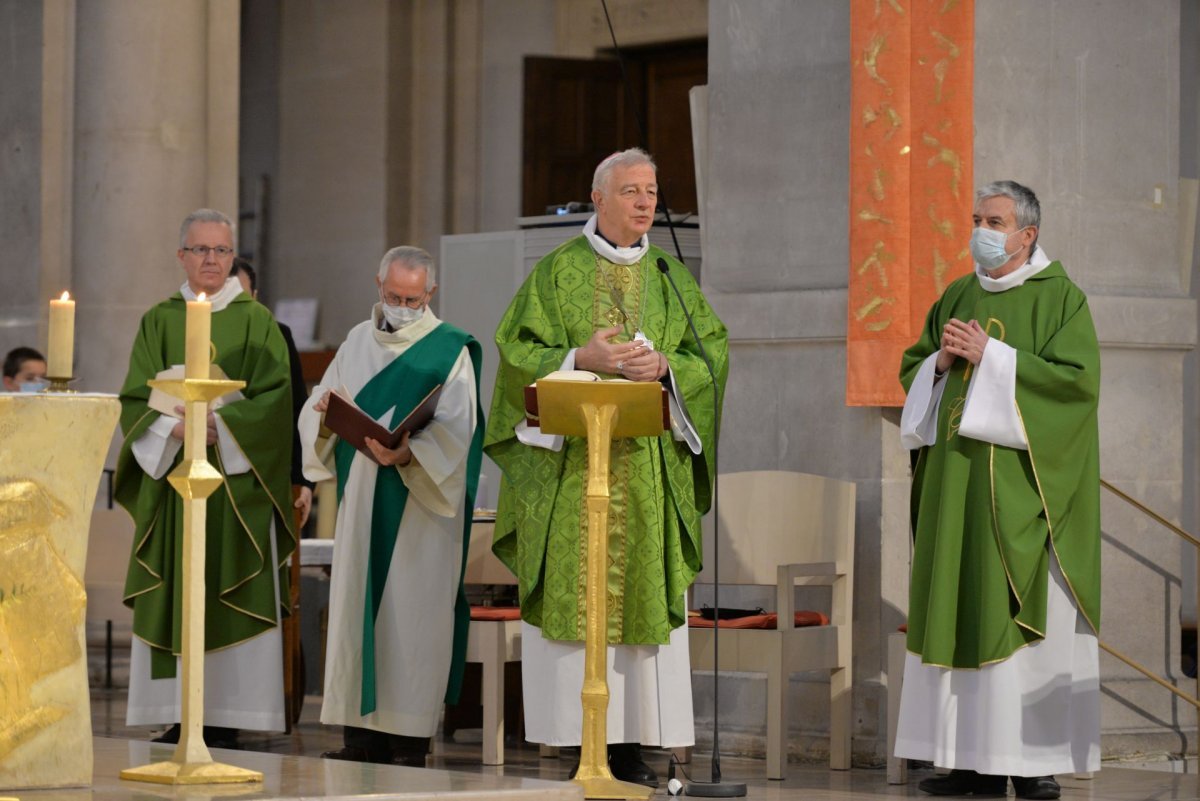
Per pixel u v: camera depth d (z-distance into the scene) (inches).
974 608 316.2
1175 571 400.8
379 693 348.8
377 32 772.0
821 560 359.9
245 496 370.0
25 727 237.6
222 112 604.1
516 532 330.0
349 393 358.6
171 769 250.5
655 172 335.3
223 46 604.7
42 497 239.0
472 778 267.3
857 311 375.6
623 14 716.7
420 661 349.1
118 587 514.0
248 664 371.9
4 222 609.0
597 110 725.3
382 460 343.9
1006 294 326.0
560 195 729.0
